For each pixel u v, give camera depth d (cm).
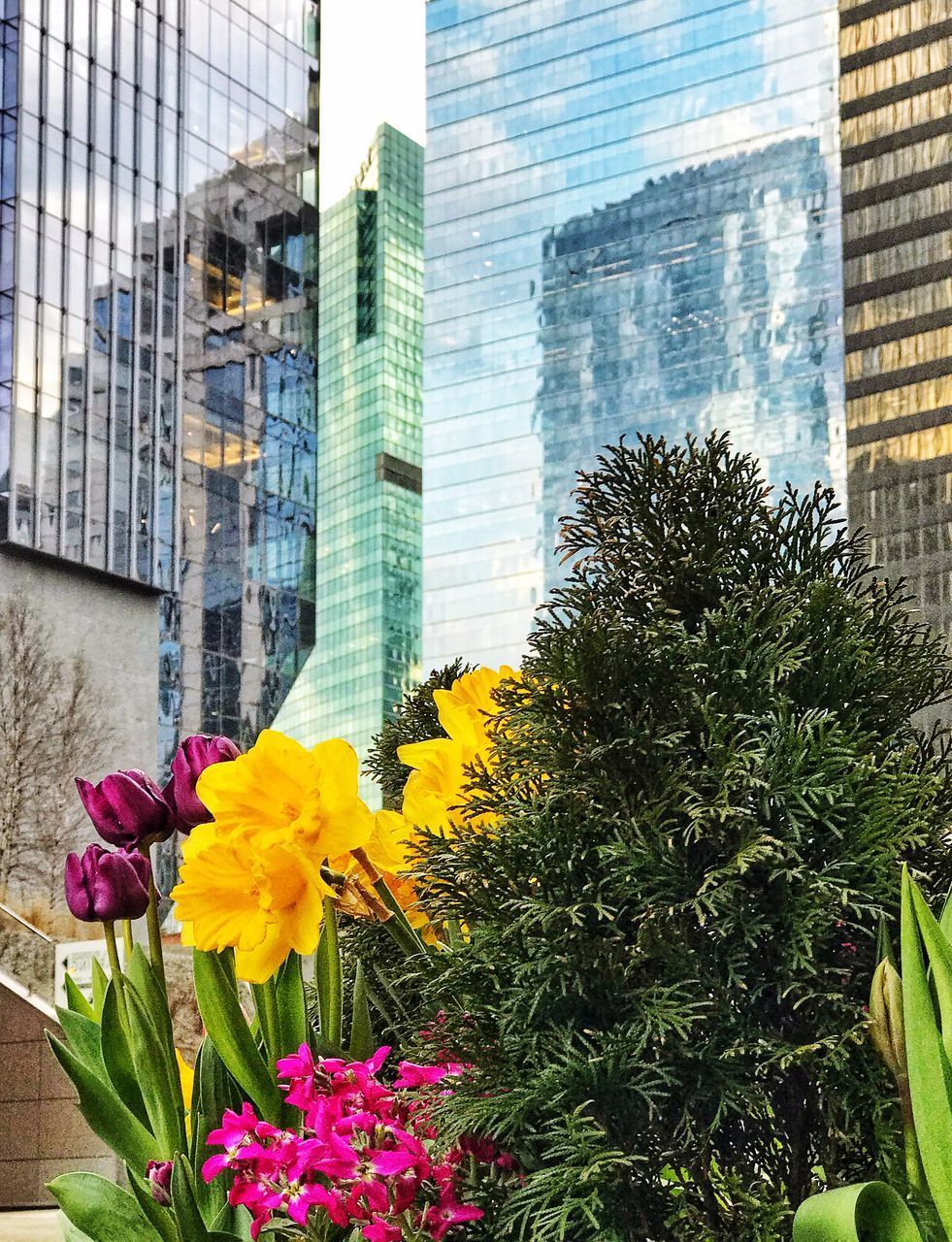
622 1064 84
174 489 2858
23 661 2541
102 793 106
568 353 6078
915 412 3872
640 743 91
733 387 5706
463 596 6100
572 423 6012
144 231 2869
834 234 5622
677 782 89
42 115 2680
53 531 2608
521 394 6144
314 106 3959
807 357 5597
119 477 2745
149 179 2902
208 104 3603
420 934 118
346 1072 95
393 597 6197
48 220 2669
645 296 5959
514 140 6331
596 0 6200
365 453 6406
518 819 91
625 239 6031
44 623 2586
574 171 6178
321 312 6850
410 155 6875
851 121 3941
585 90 6191
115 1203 103
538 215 6231
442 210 6431
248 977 96
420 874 93
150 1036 105
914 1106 77
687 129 5941
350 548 6369
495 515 6109
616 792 91
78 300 2712
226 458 3534
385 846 109
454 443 6262
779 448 5578
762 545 101
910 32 3891
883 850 86
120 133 2845
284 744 97
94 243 2761
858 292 4050
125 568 2725
